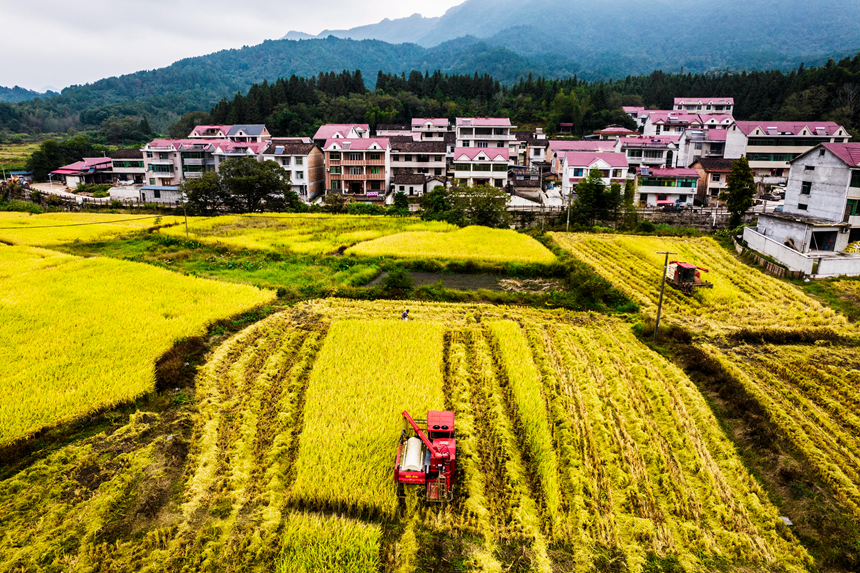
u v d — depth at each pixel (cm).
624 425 2109
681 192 7556
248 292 3506
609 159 7869
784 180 8300
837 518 1656
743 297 3797
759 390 2420
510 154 9781
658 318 3025
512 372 2467
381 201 8025
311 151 8562
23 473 1695
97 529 1508
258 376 2400
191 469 1778
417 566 1465
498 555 1510
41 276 3600
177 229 5703
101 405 2039
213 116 12638
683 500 1725
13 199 9206
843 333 3127
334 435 1919
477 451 1920
